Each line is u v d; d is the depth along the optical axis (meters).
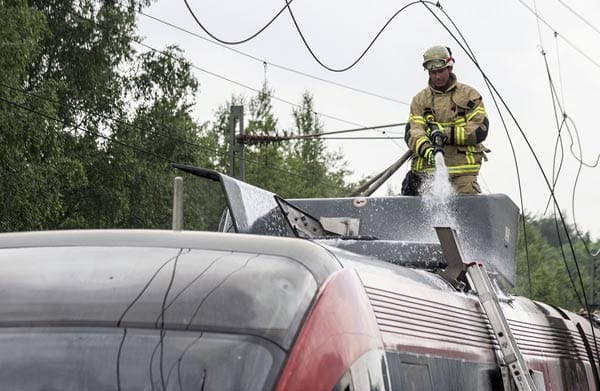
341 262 6.68
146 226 65.75
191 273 6.02
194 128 73.12
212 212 70.69
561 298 88.12
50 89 51.16
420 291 7.79
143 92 64.88
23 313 5.89
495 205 11.70
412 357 7.15
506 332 8.92
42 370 5.71
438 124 12.97
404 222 11.66
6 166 48.38
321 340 5.96
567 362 11.77
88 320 5.82
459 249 9.04
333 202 11.71
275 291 5.98
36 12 47.53
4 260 6.27
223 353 5.68
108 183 62.97
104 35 61.97
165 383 5.62
